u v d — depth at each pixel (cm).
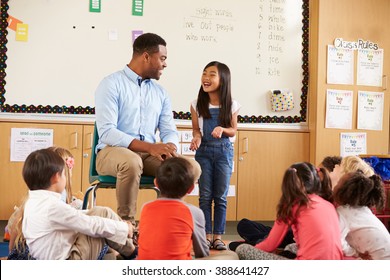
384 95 414
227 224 396
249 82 401
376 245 198
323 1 400
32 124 363
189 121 388
